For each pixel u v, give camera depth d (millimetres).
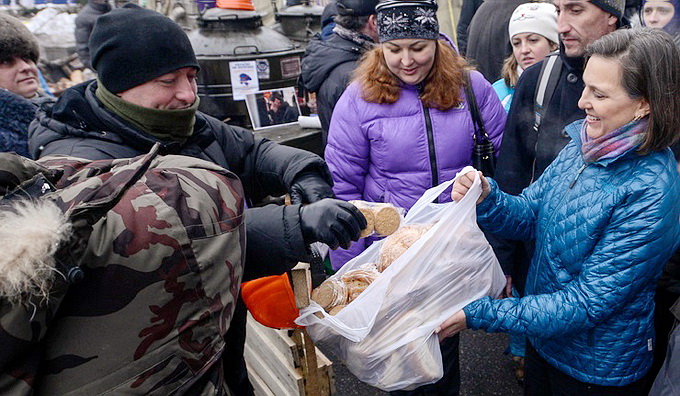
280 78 3213
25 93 2066
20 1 5691
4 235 573
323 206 944
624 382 1337
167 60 1085
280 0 5719
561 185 1379
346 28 2615
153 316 670
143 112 1104
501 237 1690
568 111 1715
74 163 853
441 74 1912
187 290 695
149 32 1065
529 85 1845
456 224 1316
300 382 1641
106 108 1117
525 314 1276
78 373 637
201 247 716
